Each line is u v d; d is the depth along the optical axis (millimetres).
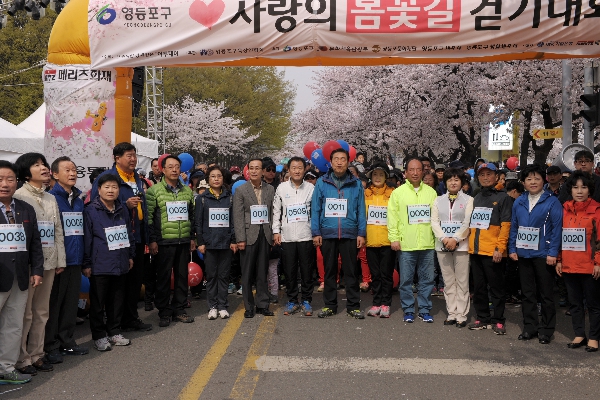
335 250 7570
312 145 11242
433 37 7375
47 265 5422
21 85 34906
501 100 19453
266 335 6590
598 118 9469
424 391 4824
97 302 6070
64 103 7992
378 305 7688
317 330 6832
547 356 5840
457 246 7047
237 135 45812
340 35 7414
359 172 10117
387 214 7469
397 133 26719
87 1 7777
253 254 7535
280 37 7477
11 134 14078
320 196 7559
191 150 46875
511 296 8586
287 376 5188
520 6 7215
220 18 7492
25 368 5297
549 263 6199
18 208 5109
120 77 8078
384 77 28969
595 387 4930
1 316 5059
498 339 6504
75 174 5898
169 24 7594
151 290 8109
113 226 6121
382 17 7312
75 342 6082
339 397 4684
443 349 6066
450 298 7180
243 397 4688
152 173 10875
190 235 7332
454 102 23000
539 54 8039
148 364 5574
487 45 7414
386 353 5898
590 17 7191
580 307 6191
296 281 7758
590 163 7297
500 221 6734
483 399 4652
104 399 4680
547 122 19953
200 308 8164
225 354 5863
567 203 6156
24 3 12812
